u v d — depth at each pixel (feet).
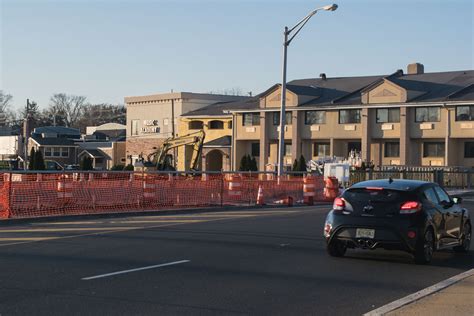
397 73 211.20
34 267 37.32
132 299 29.45
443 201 44.45
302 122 208.03
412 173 144.87
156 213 79.25
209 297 30.25
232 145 221.25
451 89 188.44
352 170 133.59
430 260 41.55
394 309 27.68
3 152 301.84
